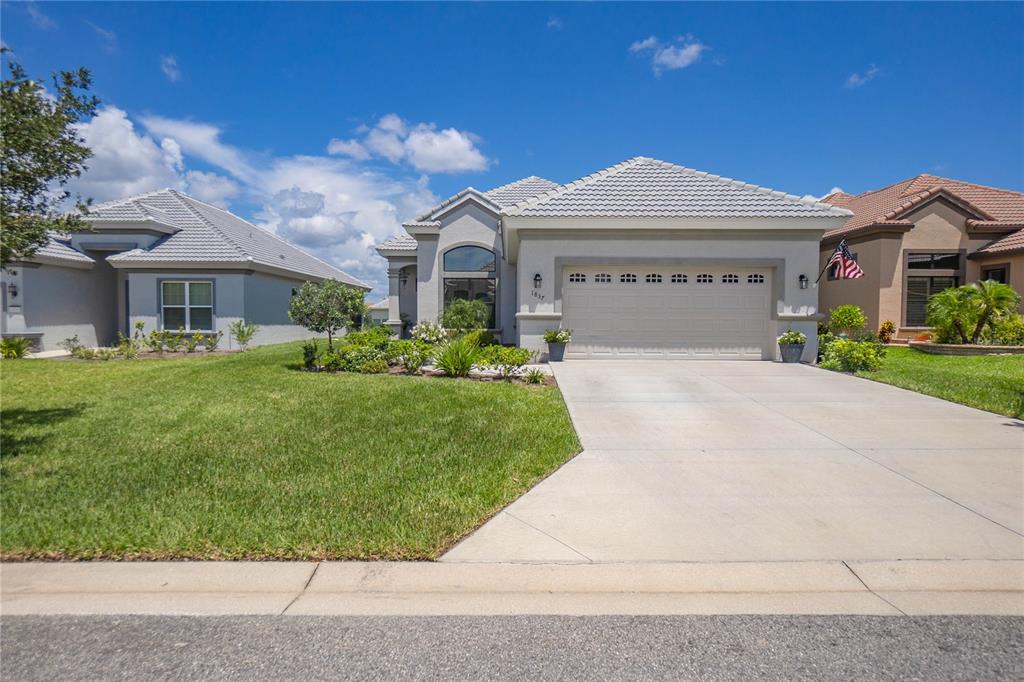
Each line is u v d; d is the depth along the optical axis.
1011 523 4.77
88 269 20.91
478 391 10.08
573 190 15.12
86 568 4.01
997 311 16.53
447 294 20.77
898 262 19.45
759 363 13.94
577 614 3.55
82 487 5.38
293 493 5.24
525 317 14.52
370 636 3.33
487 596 3.74
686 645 3.25
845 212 13.95
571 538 4.51
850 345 13.11
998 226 19.17
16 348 17.06
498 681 2.95
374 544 4.28
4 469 5.90
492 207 20.48
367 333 14.94
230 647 3.22
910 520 4.83
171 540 4.30
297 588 3.80
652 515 4.93
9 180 6.07
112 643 3.25
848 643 3.27
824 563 4.14
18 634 3.33
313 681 2.95
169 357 17.67
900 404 9.16
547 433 7.30
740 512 5.00
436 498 5.15
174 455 6.40
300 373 12.63
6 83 5.89
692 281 14.68
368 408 8.75
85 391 10.55
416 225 20.36
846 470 6.06
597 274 14.74
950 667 3.07
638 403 9.20
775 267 14.44
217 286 20.66
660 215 14.02
